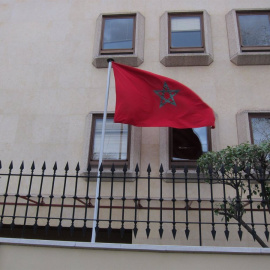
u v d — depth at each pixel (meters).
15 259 4.48
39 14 9.03
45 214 7.02
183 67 8.08
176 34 8.43
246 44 8.16
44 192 7.19
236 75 7.87
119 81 6.68
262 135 7.24
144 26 8.62
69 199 7.09
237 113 7.49
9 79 8.33
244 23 8.39
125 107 6.54
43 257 4.46
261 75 7.82
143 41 8.41
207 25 8.31
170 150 7.34
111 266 4.35
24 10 9.12
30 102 8.04
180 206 6.83
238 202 4.76
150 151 7.36
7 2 9.27
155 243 6.58
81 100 7.95
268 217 6.57
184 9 8.67
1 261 4.48
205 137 7.39
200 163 5.72
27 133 7.74
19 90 8.19
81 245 4.45
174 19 8.59
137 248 4.39
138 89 6.66
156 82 6.71
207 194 6.90
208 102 7.66
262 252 4.26
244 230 6.52
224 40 8.27
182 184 7.03
